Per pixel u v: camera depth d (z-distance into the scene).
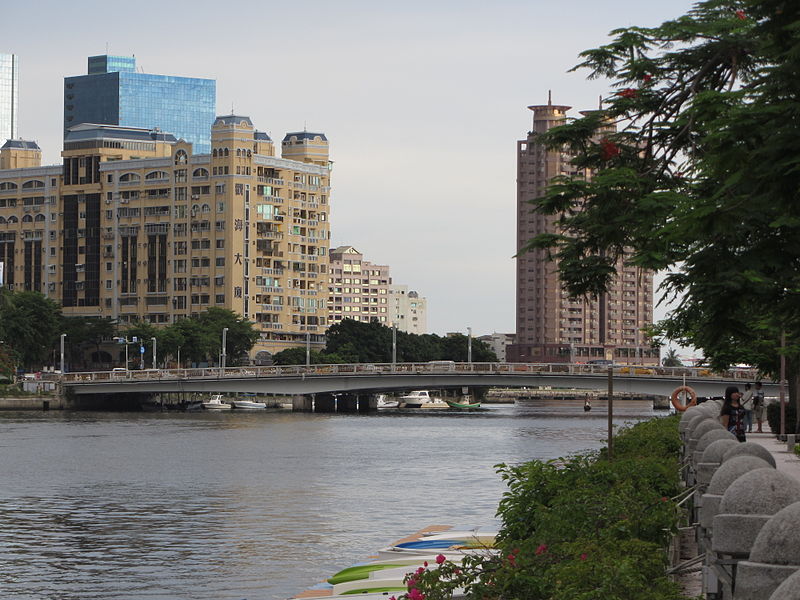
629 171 24.52
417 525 54.66
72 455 99.56
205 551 47.56
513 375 168.00
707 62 26.17
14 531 54.00
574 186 24.84
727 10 26.19
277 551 47.38
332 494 68.81
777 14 17.27
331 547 48.31
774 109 17.50
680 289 22.72
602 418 184.00
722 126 18.00
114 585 40.88
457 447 110.81
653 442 41.03
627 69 26.56
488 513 58.91
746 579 13.88
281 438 125.31
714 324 21.56
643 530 21.27
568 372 164.75
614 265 25.28
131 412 199.88
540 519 22.62
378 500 65.31
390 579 29.98
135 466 88.94
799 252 19.52
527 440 122.00
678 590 17.17
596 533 20.42
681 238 18.56
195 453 102.44
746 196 17.91
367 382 178.75
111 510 61.75
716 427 33.31
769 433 75.56
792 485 16.42
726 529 16.33
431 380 174.50
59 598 38.94
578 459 31.31
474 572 18.44
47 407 198.12
